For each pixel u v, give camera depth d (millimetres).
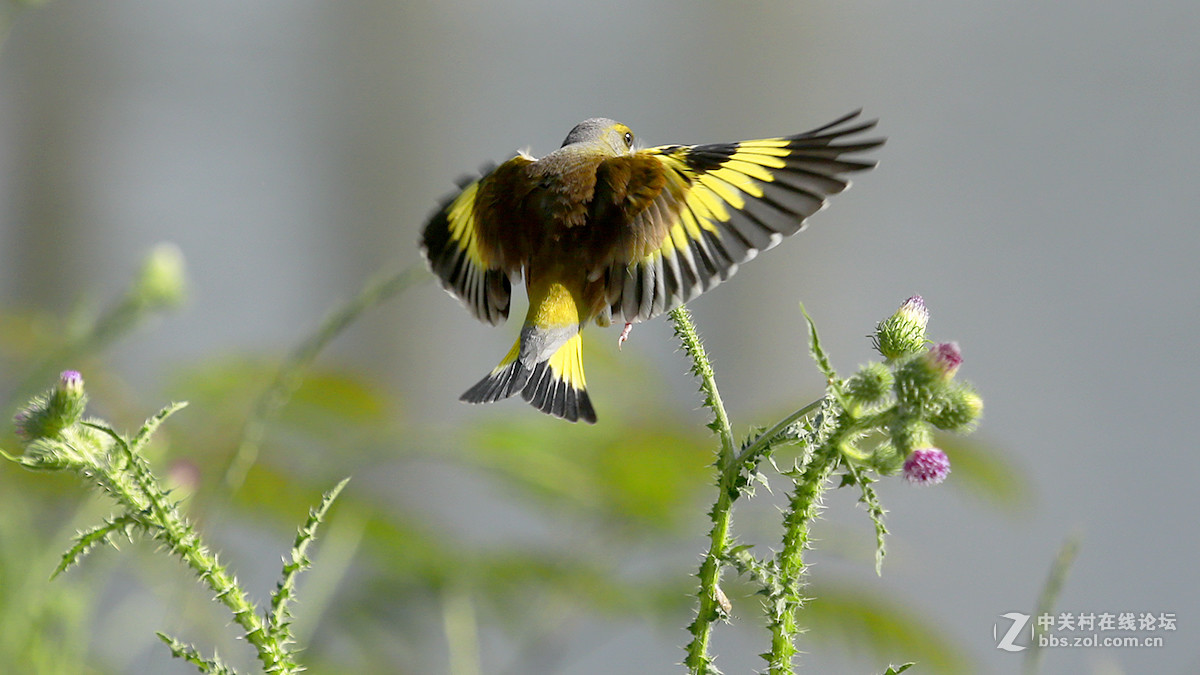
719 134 17312
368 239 13969
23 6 6863
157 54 19859
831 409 6477
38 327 7070
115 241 12898
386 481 8867
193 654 6461
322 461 7359
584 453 7344
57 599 6766
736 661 8438
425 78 19422
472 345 11914
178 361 7641
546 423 7434
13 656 6730
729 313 12852
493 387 6531
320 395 7383
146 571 6832
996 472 7844
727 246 6496
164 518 6484
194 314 11336
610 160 6535
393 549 7008
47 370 6887
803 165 6477
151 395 7277
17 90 16625
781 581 6469
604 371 7727
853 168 6465
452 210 6551
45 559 6777
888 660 7242
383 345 11766
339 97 18531
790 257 13461
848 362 12078
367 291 6816
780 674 6469
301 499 6980
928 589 9000
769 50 20031
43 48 18844
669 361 10297
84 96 17000
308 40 21594
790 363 12203
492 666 7422
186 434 7078
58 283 11961
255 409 6828
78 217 13273
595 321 6547
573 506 7426
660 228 6520
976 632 8609
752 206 6492
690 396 9594
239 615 6480
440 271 6551
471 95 18766
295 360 6828
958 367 6469
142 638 6863
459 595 6992
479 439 7258
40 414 6504
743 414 8469
